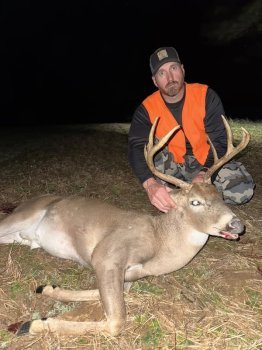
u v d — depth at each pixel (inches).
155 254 49.8
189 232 49.0
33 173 86.1
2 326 42.9
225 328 42.9
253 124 154.8
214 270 52.8
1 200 72.3
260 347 40.6
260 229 64.0
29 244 58.2
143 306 45.6
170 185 63.7
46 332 41.5
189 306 46.2
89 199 55.4
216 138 61.8
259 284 50.1
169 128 61.7
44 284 49.4
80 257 52.9
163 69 58.9
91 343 40.8
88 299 46.3
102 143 117.2
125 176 85.3
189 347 40.6
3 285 48.9
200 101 60.7
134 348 40.2
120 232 49.7
